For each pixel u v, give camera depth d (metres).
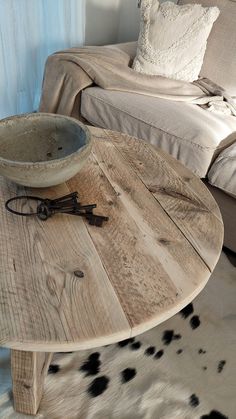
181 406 0.98
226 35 1.66
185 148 1.37
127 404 0.96
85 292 0.65
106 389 0.99
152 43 1.70
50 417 0.92
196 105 1.64
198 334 1.17
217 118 1.54
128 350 1.09
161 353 1.10
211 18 1.62
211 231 0.83
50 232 0.77
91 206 0.82
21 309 0.61
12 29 1.84
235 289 1.35
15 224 0.78
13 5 1.79
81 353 1.07
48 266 0.69
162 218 0.85
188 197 0.94
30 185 0.81
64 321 0.60
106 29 2.61
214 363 1.10
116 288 0.67
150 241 0.78
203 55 1.71
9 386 0.97
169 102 1.59
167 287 0.68
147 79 1.67
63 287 0.66
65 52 1.71
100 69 1.65
